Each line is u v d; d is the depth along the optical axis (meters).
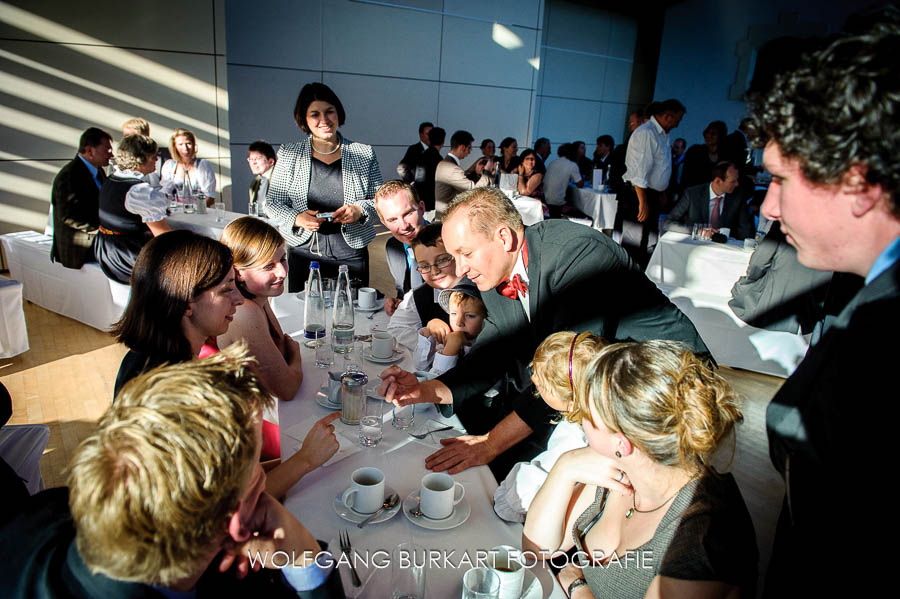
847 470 0.61
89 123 5.08
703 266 4.11
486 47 8.19
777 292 2.94
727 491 0.94
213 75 5.72
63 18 4.77
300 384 1.83
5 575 0.67
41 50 4.72
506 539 1.16
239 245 1.77
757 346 3.68
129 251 3.63
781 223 0.69
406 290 2.91
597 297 1.56
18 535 0.71
